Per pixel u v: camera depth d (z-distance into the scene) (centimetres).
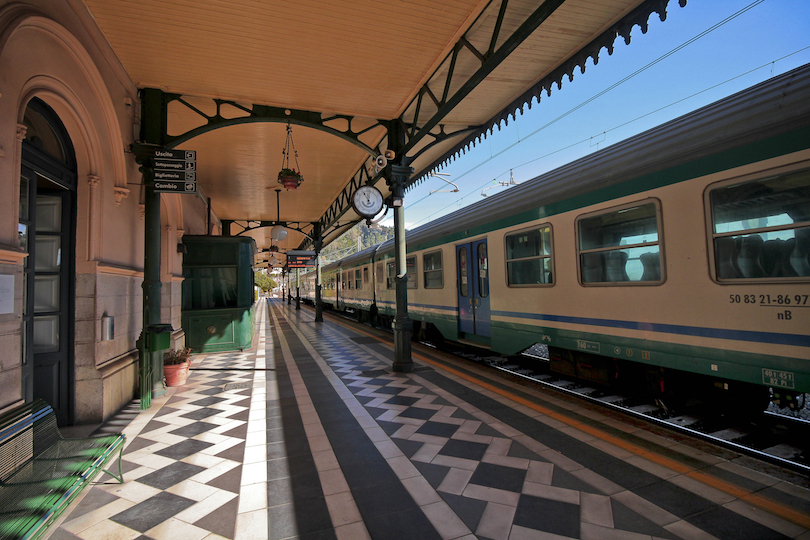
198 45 441
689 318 354
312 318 1805
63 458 273
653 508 246
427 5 393
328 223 1480
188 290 883
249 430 402
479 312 687
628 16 412
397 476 297
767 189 302
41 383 404
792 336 285
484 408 446
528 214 557
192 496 276
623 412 427
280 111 598
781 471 291
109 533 235
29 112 355
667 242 372
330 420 427
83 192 423
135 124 526
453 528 232
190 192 504
